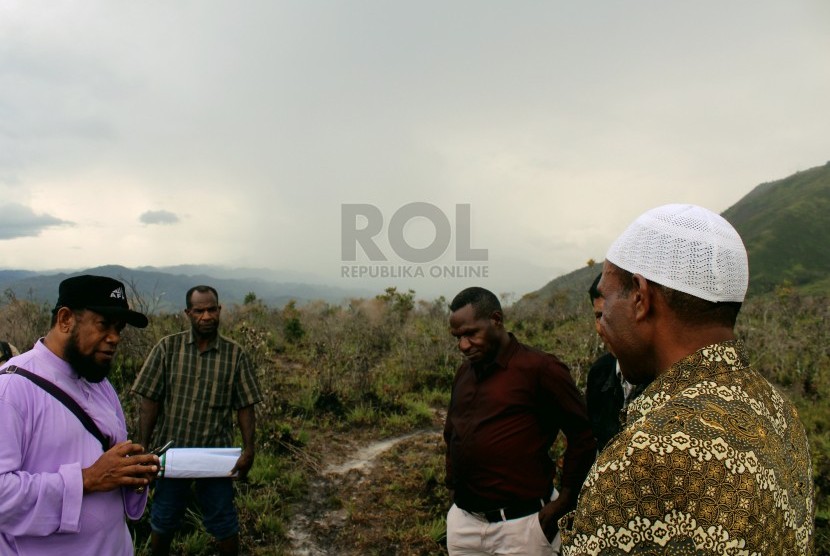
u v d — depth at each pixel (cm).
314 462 589
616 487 100
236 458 351
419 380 899
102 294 226
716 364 111
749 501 96
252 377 388
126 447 221
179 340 380
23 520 199
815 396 770
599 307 277
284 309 1405
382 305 1429
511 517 282
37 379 215
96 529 216
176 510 365
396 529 469
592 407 317
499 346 291
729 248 112
